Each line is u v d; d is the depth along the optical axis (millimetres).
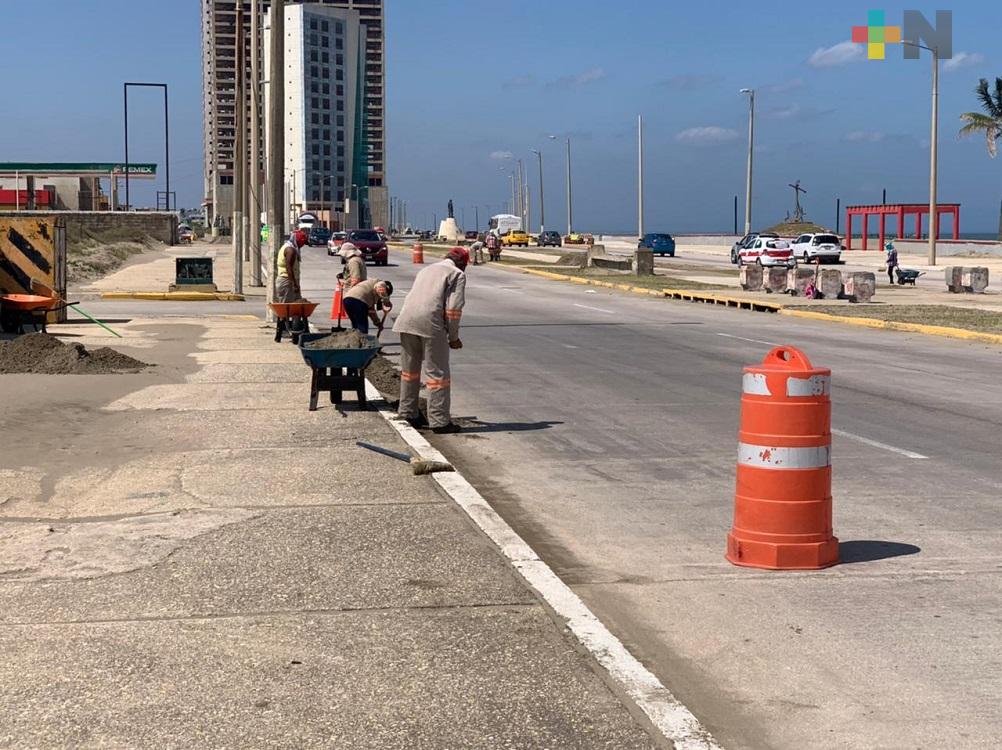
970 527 8133
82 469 9875
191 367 17094
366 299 16859
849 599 6496
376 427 11891
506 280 49656
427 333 11984
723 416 13344
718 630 5996
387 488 9008
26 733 4586
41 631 5770
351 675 5191
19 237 24688
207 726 4656
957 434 12039
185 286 35906
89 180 121188
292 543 7402
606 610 6332
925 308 31375
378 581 6598
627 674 5215
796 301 34281
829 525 7195
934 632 5961
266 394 14312
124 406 13305
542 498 9180
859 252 79312
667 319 29062
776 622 6117
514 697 4957
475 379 16781
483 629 5801
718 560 7328
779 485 7082
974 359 19906
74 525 7969
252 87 36094
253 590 6430
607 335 24219
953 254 74688
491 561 7000
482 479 9906
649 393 15336
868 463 10469
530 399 14758
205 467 9875
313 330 23375
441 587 6484
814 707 5023
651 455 10969
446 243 113062
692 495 9273
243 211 40906
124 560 7047
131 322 25812
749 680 5332
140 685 5066
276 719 4719
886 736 4734
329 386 12969
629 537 7945
